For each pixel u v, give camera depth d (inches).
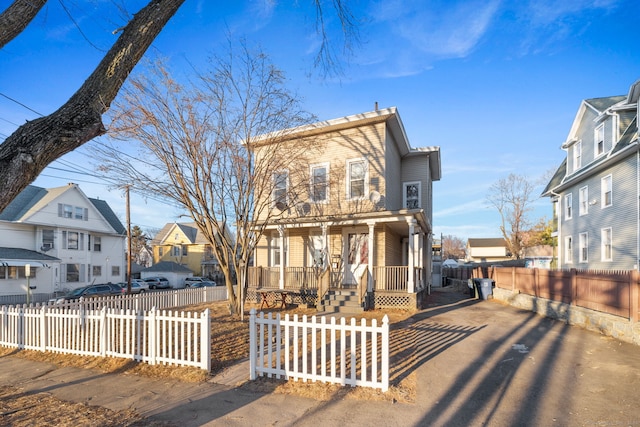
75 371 259.3
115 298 472.1
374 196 588.4
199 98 417.4
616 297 358.3
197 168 437.7
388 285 553.9
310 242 660.1
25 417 179.9
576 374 239.9
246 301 635.5
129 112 393.1
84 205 1245.7
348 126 621.9
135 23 164.6
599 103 756.0
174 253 2044.8
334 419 174.9
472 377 232.4
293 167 576.4
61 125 144.9
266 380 226.8
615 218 677.9
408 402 193.6
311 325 222.1
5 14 143.6
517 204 1797.5
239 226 472.7
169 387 221.1
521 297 582.9
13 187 135.0
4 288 1008.9
